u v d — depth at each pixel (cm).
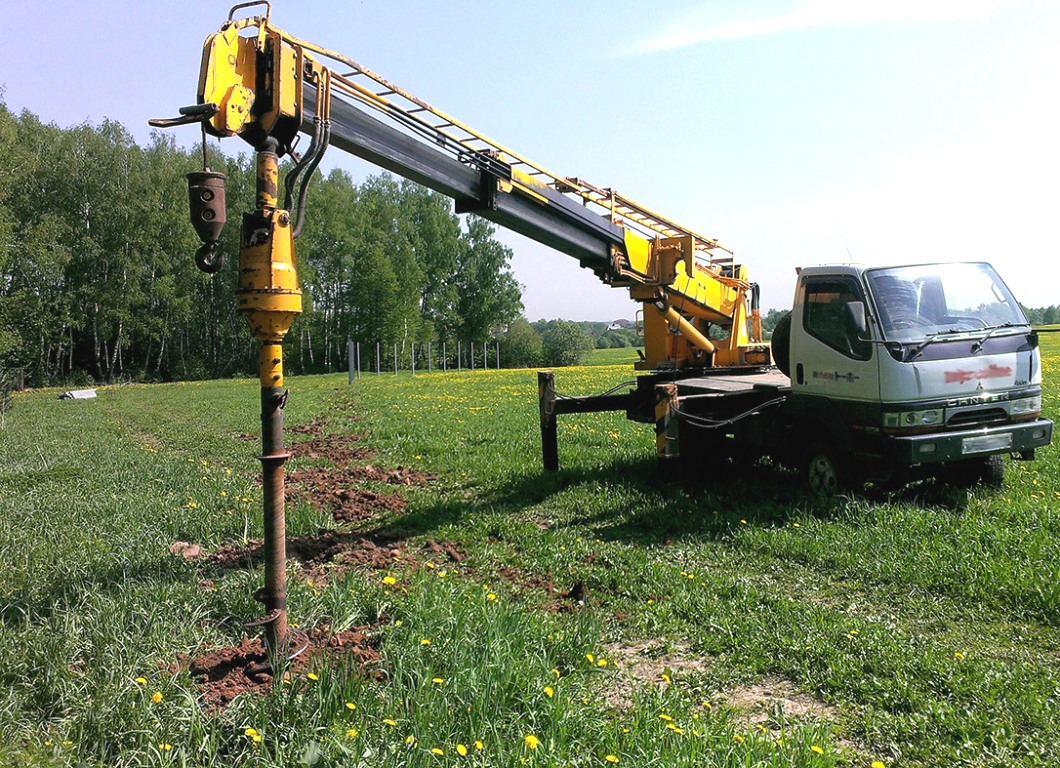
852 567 632
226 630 491
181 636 461
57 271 5288
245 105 464
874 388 771
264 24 480
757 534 715
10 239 3812
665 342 1148
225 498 882
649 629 527
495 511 865
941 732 387
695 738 354
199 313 6531
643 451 1190
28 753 317
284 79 485
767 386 937
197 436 1661
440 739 347
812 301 856
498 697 381
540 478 1015
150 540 684
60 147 5497
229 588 542
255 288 432
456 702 377
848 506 757
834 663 457
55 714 366
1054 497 796
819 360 842
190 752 335
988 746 374
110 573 571
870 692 430
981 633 510
